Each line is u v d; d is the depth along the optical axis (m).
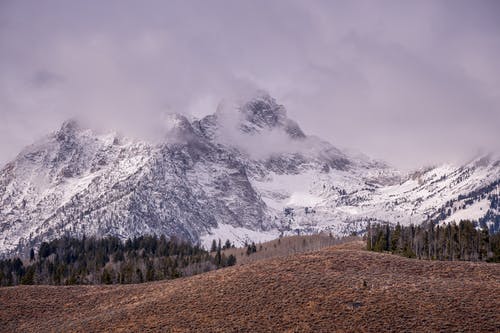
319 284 94.19
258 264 114.00
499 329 74.81
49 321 104.25
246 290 96.69
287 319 83.38
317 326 80.12
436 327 76.31
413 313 80.75
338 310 84.06
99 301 113.38
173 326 86.69
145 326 88.69
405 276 97.81
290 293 92.06
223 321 85.81
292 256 116.69
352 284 92.94
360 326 78.50
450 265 104.56
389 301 84.94
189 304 95.19
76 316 104.88
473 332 74.56
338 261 108.25
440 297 85.19
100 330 90.81
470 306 81.56
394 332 76.12
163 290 110.75
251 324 83.31
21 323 105.06
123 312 97.94
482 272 99.94
